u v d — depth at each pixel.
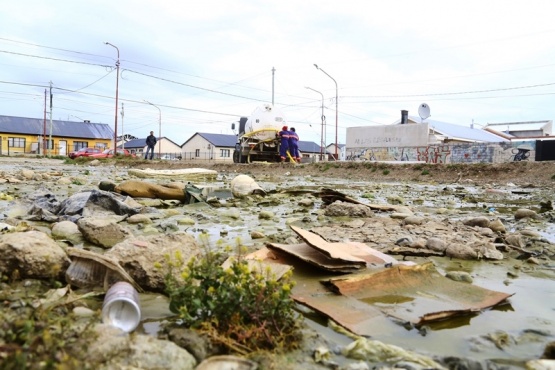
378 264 3.63
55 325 2.12
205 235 3.90
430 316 2.64
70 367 1.63
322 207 8.18
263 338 2.20
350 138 40.09
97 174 17.38
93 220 4.56
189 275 2.40
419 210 8.42
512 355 2.29
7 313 2.35
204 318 2.31
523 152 26.95
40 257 3.01
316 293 3.01
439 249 4.52
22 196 7.85
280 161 26.89
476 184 17.02
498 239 5.01
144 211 6.61
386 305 2.88
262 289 2.31
